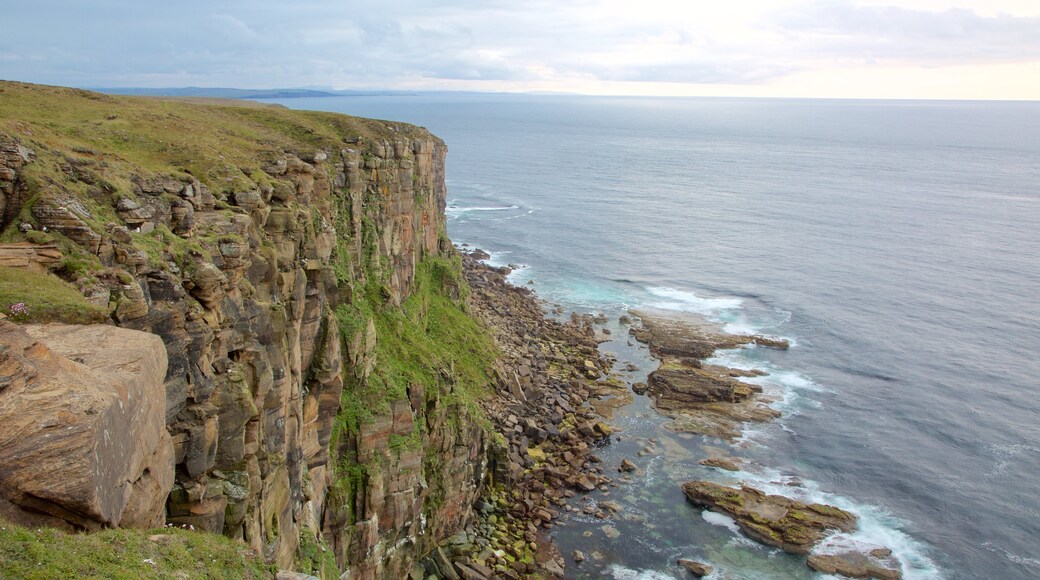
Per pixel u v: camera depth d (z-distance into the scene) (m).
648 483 65.75
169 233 28.75
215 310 28.53
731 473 67.81
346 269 54.47
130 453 19.67
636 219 186.12
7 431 16.56
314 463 42.62
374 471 47.19
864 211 198.75
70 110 43.09
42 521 17.17
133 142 38.06
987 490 65.94
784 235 166.62
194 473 26.23
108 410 18.25
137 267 25.77
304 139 60.34
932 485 66.50
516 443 66.75
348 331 47.12
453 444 55.34
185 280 27.61
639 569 54.53
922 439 74.62
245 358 30.53
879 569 54.59
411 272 75.94
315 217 46.66
